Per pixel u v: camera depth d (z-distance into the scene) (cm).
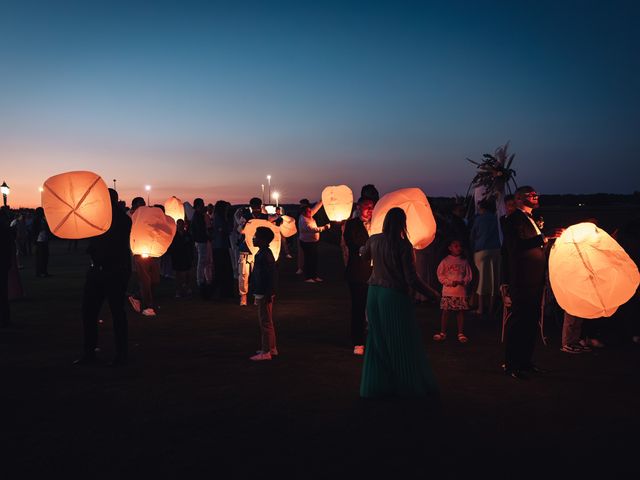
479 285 988
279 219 1634
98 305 693
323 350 759
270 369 666
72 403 545
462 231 1096
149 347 779
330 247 2894
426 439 455
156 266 1052
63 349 768
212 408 530
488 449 435
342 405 538
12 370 663
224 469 402
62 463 414
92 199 650
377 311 561
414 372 557
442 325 809
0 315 925
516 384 601
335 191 1236
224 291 1235
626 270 610
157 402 548
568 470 399
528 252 618
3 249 912
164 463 412
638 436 459
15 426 486
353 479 386
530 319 624
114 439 457
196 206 1255
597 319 758
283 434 466
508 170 1084
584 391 576
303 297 1229
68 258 2428
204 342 808
